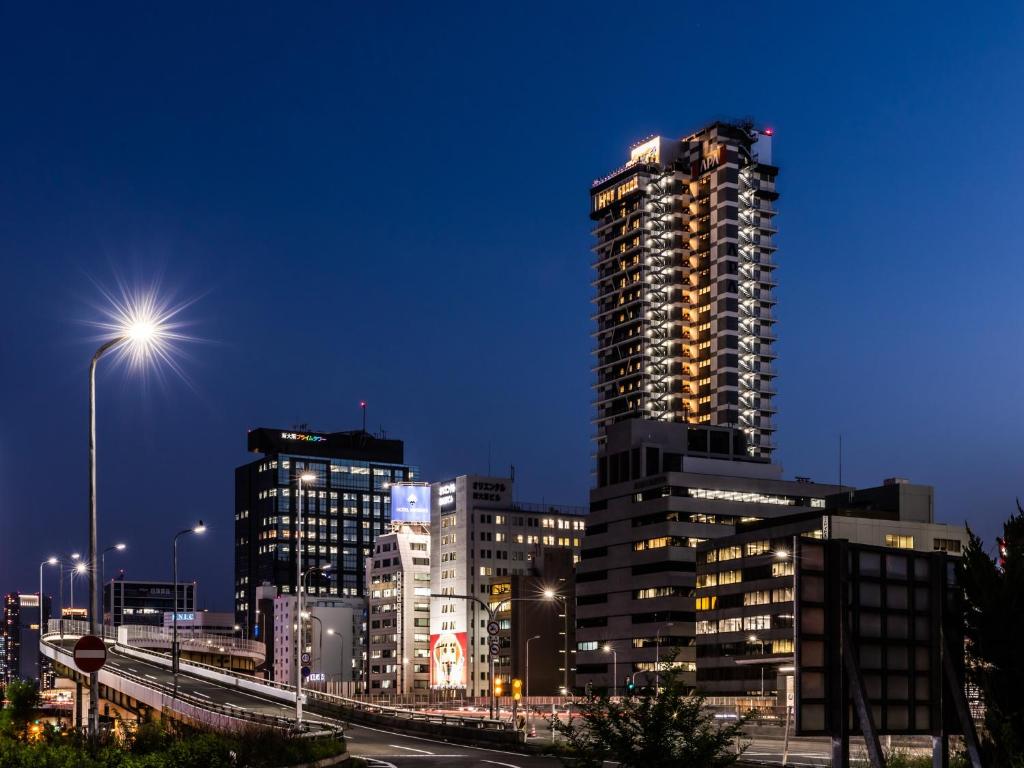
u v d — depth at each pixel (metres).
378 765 64.56
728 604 199.38
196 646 181.75
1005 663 29.31
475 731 82.56
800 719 22.34
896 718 23.48
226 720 84.75
